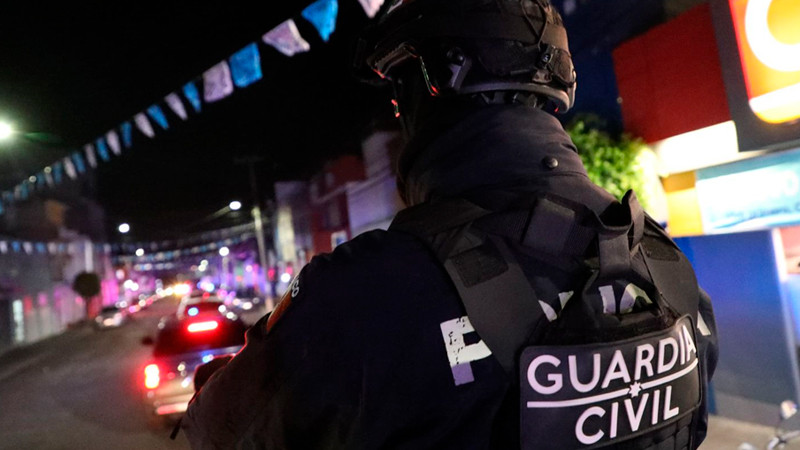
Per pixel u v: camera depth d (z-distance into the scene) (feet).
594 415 2.56
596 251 2.77
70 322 118.42
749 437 15.89
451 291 2.57
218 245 167.73
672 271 3.14
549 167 2.91
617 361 2.60
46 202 106.83
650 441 2.75
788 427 13.74
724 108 16.85
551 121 3.13
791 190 16.08
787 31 14.84
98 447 23.75
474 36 2.95
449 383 2.49
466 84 2.98
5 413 33.22
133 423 27.17
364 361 2.48
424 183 3.13
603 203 2.94
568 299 2.64
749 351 16.90
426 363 2.49
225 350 24.34
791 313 16.08
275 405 2.62
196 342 24.63
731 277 17.38
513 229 2.69
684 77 18.07
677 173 20.11
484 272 2.57
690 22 17.78
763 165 16.87
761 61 15.56
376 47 3.41
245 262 174.91
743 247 16.97
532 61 3.01
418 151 3.21
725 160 17.66
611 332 2.61
